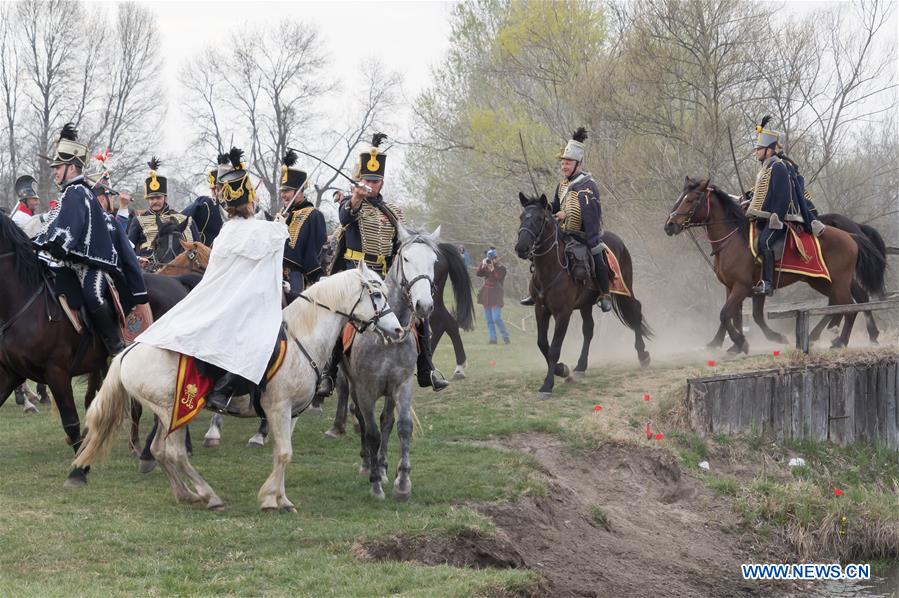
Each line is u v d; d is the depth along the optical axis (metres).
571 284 13.66
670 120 23.16
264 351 8.02
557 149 26.05
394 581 7.32
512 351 20.78
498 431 12.21
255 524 8.21
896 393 15.12
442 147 31.47
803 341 14.76
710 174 22.48
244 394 8.25
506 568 8.62
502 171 28.08
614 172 23.75
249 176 8.36
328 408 13.38
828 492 13.27
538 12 27.02
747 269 14.95
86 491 9.03
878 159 24.62
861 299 15.71
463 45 31.61
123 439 11.28
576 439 12.27
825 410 14.66
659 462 12.34
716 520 11.82
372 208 10.27
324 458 10.77
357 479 9.86
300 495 9.28
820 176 23.73
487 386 14.72
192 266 11.65
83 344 9.42
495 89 29.59
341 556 7.78
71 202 9.02
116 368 8.11
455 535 8.55
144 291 9.62
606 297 14.11
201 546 7.67
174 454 8.53
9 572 6.99
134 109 36.09
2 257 9.04
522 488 10.21
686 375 14.79
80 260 9.12
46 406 13.82
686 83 22.88
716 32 22.80
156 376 7.92
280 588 7.03
